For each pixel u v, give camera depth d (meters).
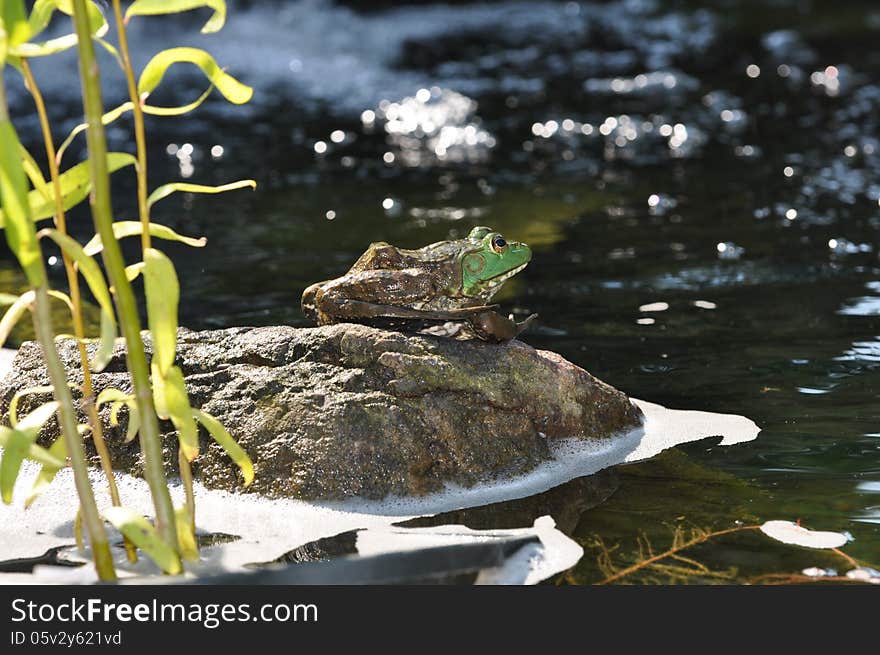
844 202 8.86
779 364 5.36
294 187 9.71
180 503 3.88
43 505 3.88
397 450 3.94
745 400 4.89
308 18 17.59
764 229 8.16
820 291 6.62
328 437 3.93
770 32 17.44
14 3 2.90
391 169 10.41
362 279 4.21
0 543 3.58
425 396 4.06
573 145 11.23
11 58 3.07
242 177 10.08
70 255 3.02
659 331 5.96
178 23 16.28
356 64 15.39
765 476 4.11
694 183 9.66
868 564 3.46
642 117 12.30
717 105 12.81
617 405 4.50
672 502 3.89
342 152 11.09
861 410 4.74
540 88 13.87
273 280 7.02
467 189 9.62
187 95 13.50
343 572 3.41
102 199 3.04
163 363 3.15
